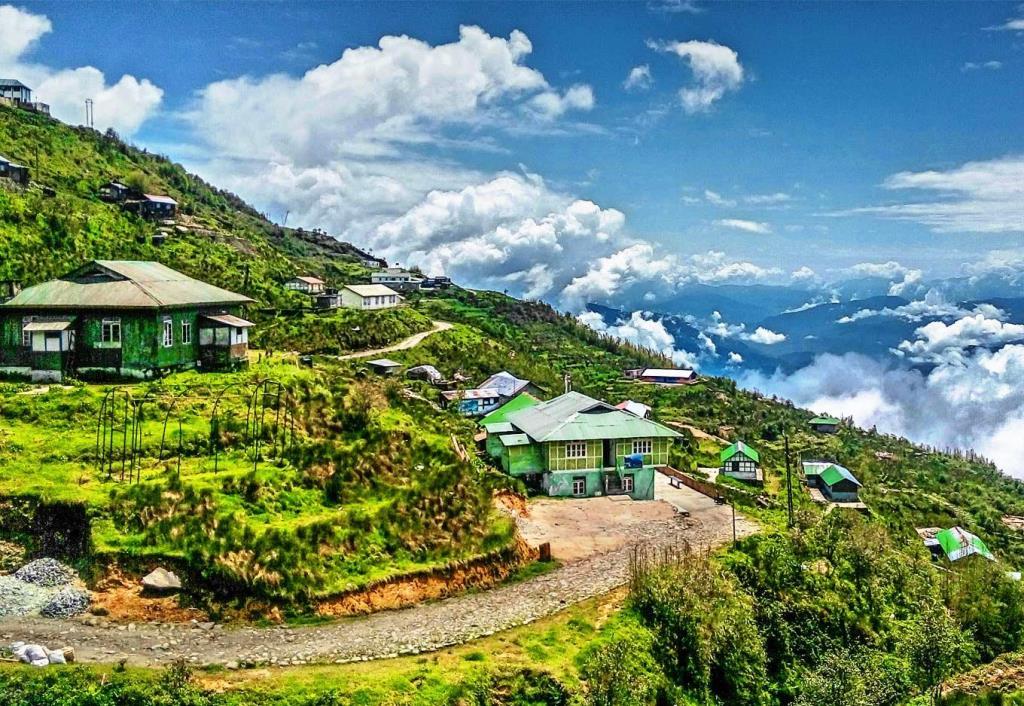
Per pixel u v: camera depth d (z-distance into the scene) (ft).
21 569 101.71
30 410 145.28
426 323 443.32
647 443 194.39
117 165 556.10
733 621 121.90
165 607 97.91
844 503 296.10
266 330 349.82
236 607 100.22
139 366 176.55
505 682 94.58
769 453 387.55
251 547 105.70
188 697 82.12
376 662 94.53
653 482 194.39
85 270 187.52
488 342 444.96
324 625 102.17
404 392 253.65
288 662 92.27
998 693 145.07
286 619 101.76
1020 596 178.19
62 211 356.38
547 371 440.45
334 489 130.31
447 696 89.40
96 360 177.47
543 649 102.63
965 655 157.07
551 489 188.34
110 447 131.44
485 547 126.72
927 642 139.64
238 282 396.98
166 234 428.56
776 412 532.32
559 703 94.84
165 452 135.03
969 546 247.70
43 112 591.78
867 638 142.92
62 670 82.74
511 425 210.59
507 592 121.39
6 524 108.17
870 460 448.24
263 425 147.54
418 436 166.81
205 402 158.30
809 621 138.10
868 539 164.66
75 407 147.33
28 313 176.24
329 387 182.09
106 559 100.37
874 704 124.77
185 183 652.89
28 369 174.60
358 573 111.45
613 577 130.52
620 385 498.69
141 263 205.87
